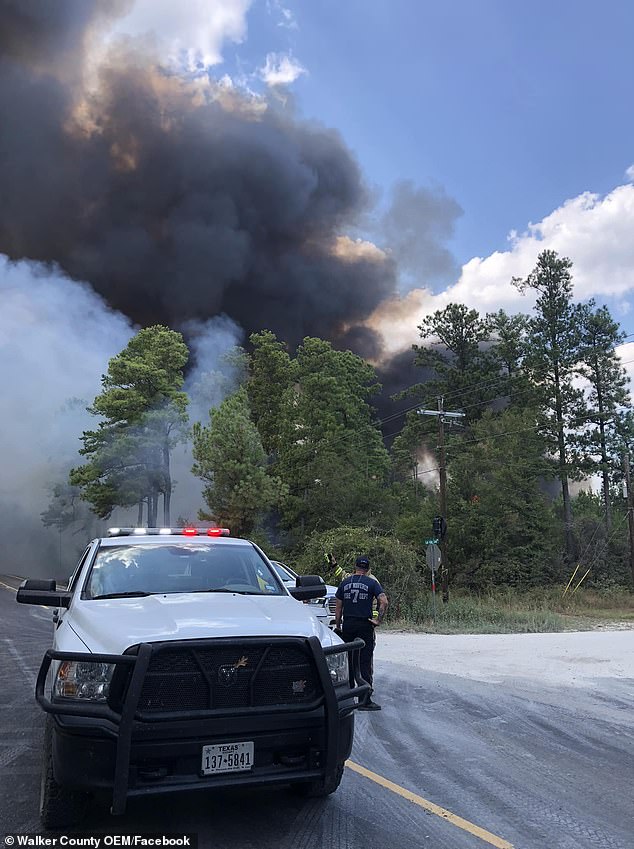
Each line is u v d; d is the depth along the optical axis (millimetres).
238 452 36469
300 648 4305
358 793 5230
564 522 47969
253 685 4152
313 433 44594
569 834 4508
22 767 5840
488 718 7871
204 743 3982
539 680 10453
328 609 12055
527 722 7684
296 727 4184
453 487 43969
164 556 5836
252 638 4219
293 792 5168
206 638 4152
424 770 5859
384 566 24359
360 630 8734
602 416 49000
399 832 4488
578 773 5828
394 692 9414
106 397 41406
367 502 41969
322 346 52188
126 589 5367
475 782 5555
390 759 6184
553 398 50312
